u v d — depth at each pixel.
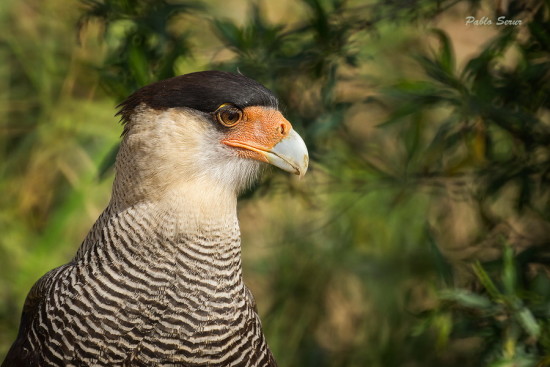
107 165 10.53
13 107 14.34
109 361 8.51
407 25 11.55
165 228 8.54
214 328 8.66
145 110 8.59
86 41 13.90
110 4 10.42
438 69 10.01
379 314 13.60
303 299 13.97
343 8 10.84
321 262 13.90
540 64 10.14
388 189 12.35
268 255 14.18
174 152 8.55
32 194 14.38
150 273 8.54
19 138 14.40
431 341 13.17
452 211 12.81
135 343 8.52
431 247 10.53
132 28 10.45
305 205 12.88
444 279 10.23
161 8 10.41
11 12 14.23
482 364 10.58
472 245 11.55
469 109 9.86
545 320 9.59
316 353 13.80
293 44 10.80
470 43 13.88
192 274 8.60
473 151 10.43
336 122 10.59
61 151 14.24
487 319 10.05
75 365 8.50
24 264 13.90
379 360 13.43
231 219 8.84
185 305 8.58
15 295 13.88
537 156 10.88
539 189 11.03
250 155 8.93
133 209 8.56
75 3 13.91
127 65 10.45
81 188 13.98
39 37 14.20
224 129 8.79
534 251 10.76
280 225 14.18
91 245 8.74
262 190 11.53
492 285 9.58
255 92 8.92
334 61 10.57
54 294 8.61
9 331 13.80
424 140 11.91
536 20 10.23
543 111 10.84
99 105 14.15
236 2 13.70
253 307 9.12
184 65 11.79
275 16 13.62
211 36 11.98
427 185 11.57
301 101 10.91
